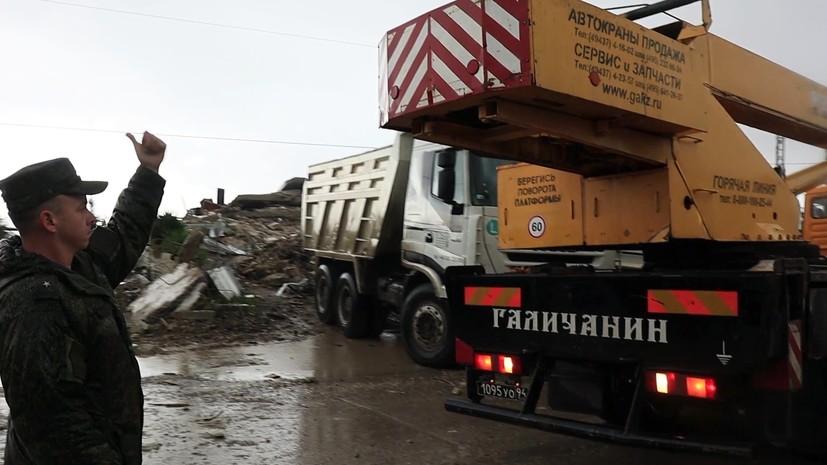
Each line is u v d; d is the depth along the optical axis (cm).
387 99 397
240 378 734
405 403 627
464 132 410
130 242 263
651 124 397
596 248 498
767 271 346
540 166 481
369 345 989
